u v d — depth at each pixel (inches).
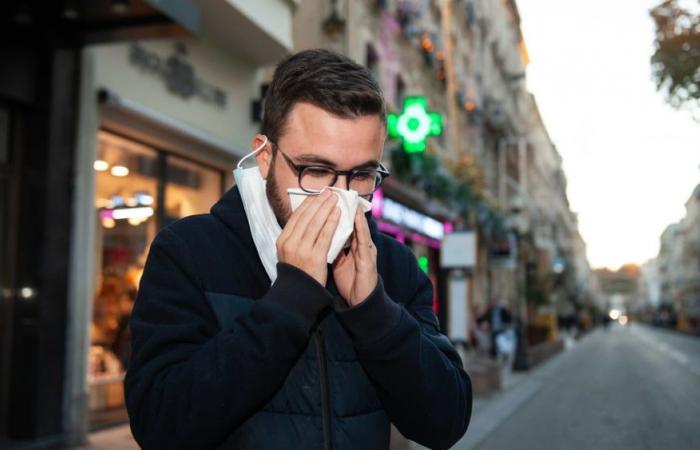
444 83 777.6
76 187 249.9
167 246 54.4
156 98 301.0
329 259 50.8
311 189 52.0
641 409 400.8
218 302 53.2
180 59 318.3
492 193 1099.3
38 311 232.4
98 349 276.1
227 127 359.3
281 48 364.2
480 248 918.4
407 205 573.3
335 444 51.6
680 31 337.7
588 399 445.1
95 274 274.2
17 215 238.4
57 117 242.8
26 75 236.4
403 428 56.1
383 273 61.9
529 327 866.8
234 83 368.2
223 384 46.3
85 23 243.9
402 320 52.2
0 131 234.7
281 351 47.1
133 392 50.3
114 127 279.7
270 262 54.6
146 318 52.4
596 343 1549.0
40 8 231.9
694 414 381.7
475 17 985.5
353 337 51.6
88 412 249.6
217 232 56.5
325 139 50.9
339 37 495.8
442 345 60.8
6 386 231.6
